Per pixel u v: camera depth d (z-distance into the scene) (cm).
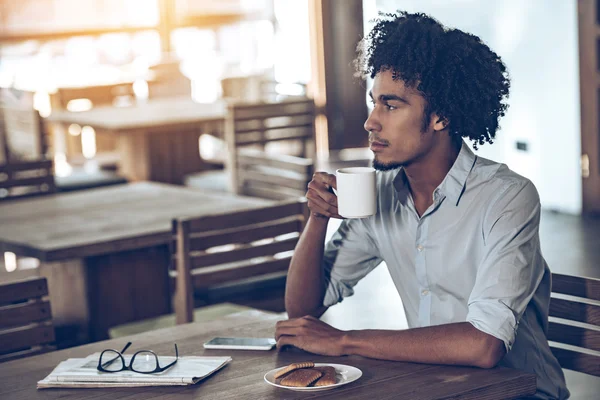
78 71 988
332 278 224
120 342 207
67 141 778
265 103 570
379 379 175
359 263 225
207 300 345
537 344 202
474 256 199
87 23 996
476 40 198
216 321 222
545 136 645
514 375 176
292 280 220
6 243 322
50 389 178
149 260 369
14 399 173
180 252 293
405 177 208
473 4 679
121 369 182
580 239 561
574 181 631
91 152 828
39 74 968
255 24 994
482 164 200
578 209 632
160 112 624
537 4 633
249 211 307
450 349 180
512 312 183
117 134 568
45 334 227
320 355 191
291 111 590
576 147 626
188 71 1018
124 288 364
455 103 193
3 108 632
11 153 630
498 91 199
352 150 902
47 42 975
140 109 644
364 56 203
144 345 204
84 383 177
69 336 359
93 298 356
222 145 714
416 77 190
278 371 177
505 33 661
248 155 453
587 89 614
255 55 995
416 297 214
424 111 193
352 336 189
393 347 184
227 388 173
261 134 586
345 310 452
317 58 884
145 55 1033
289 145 662
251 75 781
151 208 373
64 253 311
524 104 658
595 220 611
